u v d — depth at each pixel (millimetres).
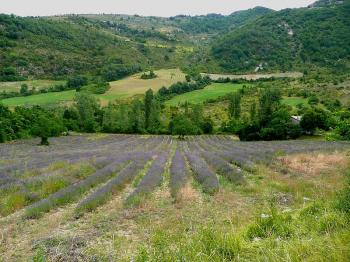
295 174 23297
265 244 8578
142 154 40688
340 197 11641
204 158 37406
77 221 13578
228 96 149875
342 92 134125
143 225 12492
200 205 15719
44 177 22719
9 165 31031
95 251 9758
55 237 11219
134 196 16875
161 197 17938
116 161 31406
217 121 119250
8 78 183000
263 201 16188
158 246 9469
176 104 146125
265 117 82375
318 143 54031
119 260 8805
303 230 9648
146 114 109375
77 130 111312
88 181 21562
